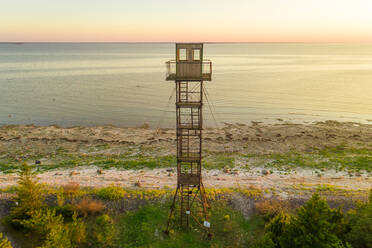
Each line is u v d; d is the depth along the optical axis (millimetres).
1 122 70438
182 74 21531
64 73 153500
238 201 28922
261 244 19719
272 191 31672
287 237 19328
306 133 58781
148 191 31062
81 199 29047
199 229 25250
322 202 18844
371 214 20016
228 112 79375
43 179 36062
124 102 91688
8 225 25766
